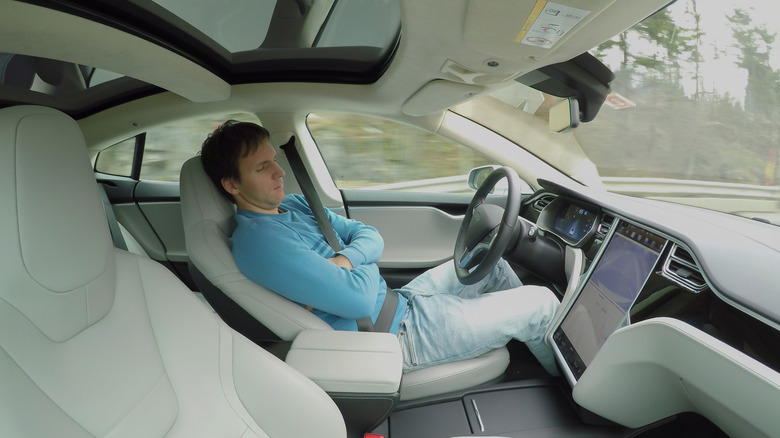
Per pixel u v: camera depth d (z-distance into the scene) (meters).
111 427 0.69
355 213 2.15
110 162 2.12
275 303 1.31
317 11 1.70
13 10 0.83
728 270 0.95
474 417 1.31
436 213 2.18
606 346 1.06
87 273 0.71
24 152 0.63
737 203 1.70
